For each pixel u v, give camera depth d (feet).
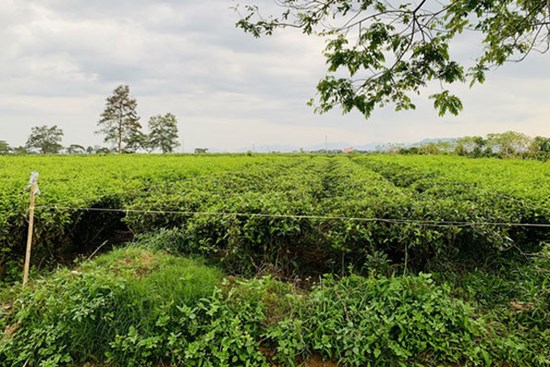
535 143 82.89
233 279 12.09
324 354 9.08
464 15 11.41
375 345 8.92
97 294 9.78
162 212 15.55
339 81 11.89
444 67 11.71
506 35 14.12
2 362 8.86
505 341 9.12
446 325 9.33
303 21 12.42
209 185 22.31
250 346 8.80
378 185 23.26
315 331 9.36
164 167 38.32
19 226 13.73
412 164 48.73
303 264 14.48
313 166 57.82
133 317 9.50
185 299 9.93
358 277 11.49
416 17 11.66
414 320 9.30
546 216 15.25
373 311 9.74
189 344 8.85
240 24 12.80
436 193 21.22
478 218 13.60
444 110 12.35
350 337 9.07
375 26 11.49
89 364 8.98
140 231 16.28
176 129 197.67
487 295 11.85
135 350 8.90
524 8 13.53
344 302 10.15
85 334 9.20
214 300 9.75
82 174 27.30
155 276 11.09
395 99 12.57
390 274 12.45
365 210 14.15
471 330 9.23
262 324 9.68
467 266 13.58
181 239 14.60
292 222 13.23
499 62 14.76
